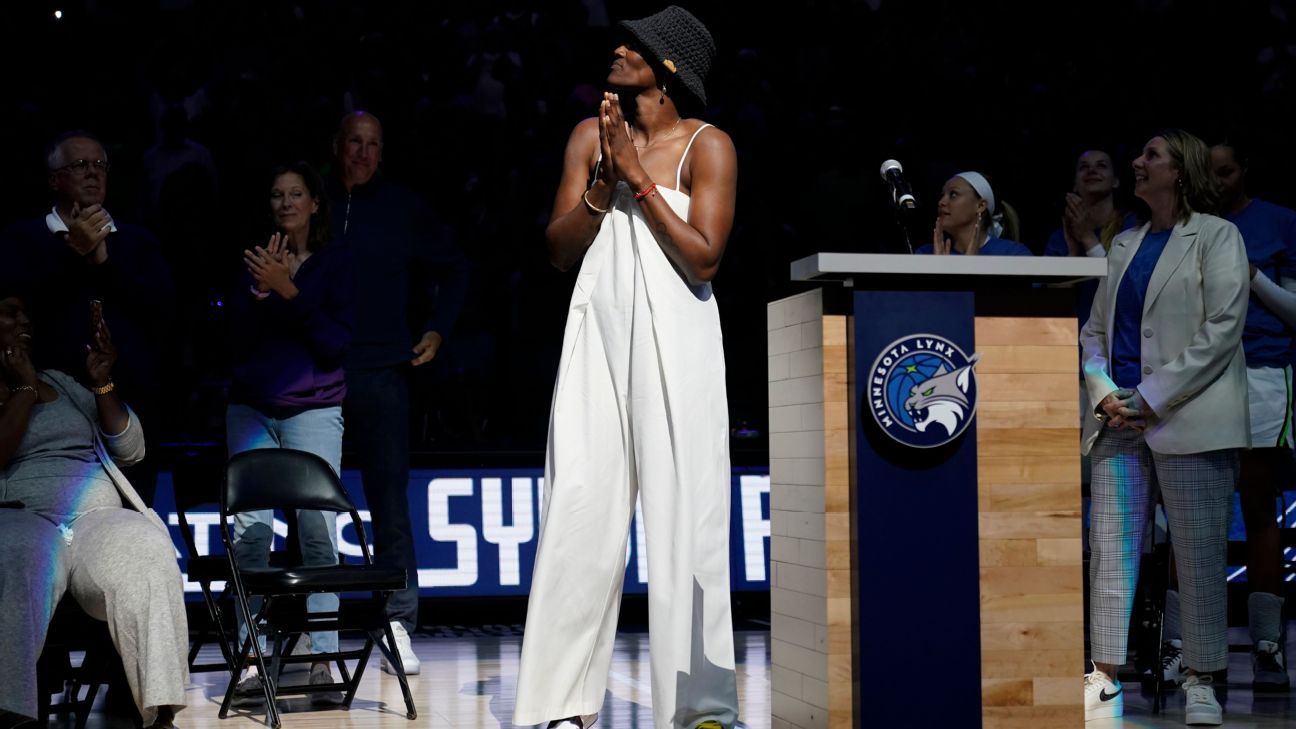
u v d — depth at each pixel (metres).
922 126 14.77
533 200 12.38
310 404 7.00
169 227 11.21
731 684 4.59
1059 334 4.15
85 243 6.52
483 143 13.20
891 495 3.94
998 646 4.07
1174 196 6.07
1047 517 4.11
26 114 11.84
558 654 4.59
